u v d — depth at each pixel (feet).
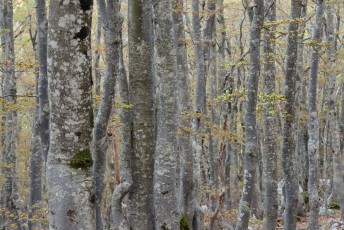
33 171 41.04
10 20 47.62
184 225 24.85
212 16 47.85
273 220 35.14
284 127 35.78
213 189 48.96
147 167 22.16
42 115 29.76
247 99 29.96
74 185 14.01
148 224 22.30
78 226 14.03
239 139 48.42
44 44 30.07
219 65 61.93
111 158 45.65
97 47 49.39
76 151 14.08
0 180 55.98
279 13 70.49
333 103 53.52
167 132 22.45
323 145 92.58
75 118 13.93
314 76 40.50
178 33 33.50
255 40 29.60
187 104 33.37
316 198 41.19
